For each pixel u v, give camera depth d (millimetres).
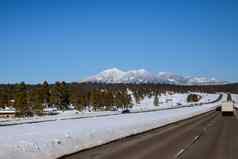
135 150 16438
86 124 24609
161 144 19297
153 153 15461
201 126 36125
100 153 15266
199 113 78688
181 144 19391
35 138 14383
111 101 128750
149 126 32688
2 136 15078
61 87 112625
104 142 19891
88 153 15242
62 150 14711
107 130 21531
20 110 88625
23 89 102500
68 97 114000
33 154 12516
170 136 24531
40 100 96125
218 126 36000
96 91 131375
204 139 22484
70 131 17703
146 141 20875
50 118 56375
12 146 12117
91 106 127938
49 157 13312
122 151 16016
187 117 59688
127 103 141125
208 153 15711
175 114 55406
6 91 111312
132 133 26141
